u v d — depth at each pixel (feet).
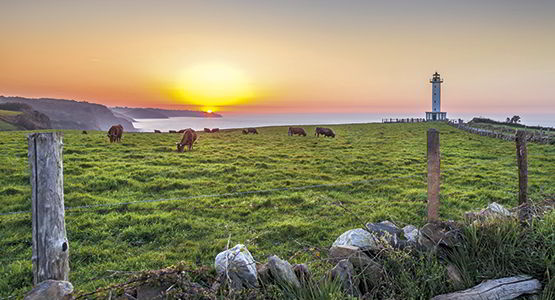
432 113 331.98
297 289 12.89
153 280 12.10
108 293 12.05
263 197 37.70
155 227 27.02
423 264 14.62
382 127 206.08
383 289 13.76
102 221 28.48
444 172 53.93
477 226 16.43
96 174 47.91
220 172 53.06
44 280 11.28
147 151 78.13
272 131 190.70
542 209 18.03
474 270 14.85
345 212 31.76
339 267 14.33
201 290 12.23
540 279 14.25
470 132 155.74
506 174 52.08
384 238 15.92
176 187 42.96
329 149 89.86
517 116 275.80
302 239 25.29
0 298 16.76
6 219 28.04
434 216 17.37
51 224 11.26
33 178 11.09
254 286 13.07
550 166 58.90
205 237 25.76
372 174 53.72
